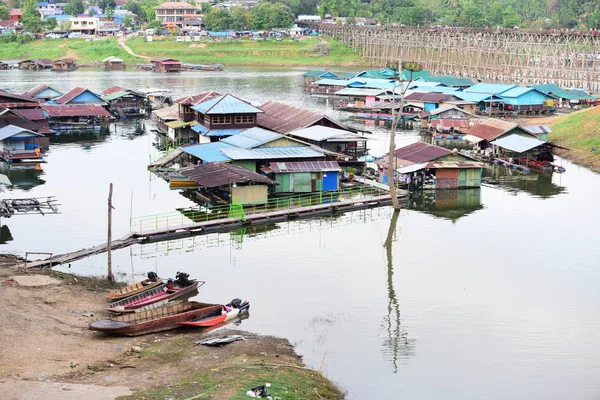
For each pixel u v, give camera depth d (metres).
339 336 46.09
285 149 83.38
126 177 88.00
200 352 41.94
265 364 40.16
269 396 35.28
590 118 113.38
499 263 59.84
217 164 77.94
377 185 83.50
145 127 127.56
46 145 101.81
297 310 50.03
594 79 163.88
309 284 55.09
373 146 108.44
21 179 86.25
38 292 49.19
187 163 90.62
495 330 47.41
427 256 61.66
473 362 43.06
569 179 90.81
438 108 133.00
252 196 73.69
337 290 53.97
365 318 48.94
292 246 64.19
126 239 63.47
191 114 107.88
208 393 35.03
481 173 90.31
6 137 93.88
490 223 71.19
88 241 63.22
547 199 80.62
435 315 49.75
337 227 70.12
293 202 75.75
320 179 79.00
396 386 39.91
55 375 37.16
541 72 177.00
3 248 60.62
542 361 43.34
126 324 43.66
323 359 42.78
